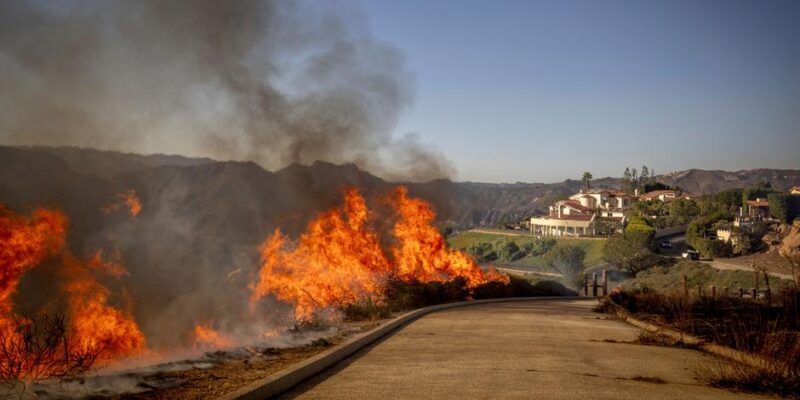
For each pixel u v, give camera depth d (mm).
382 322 17469
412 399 6961
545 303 34844
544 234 150125
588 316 22734
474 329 16328
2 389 6316
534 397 7098
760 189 187125
